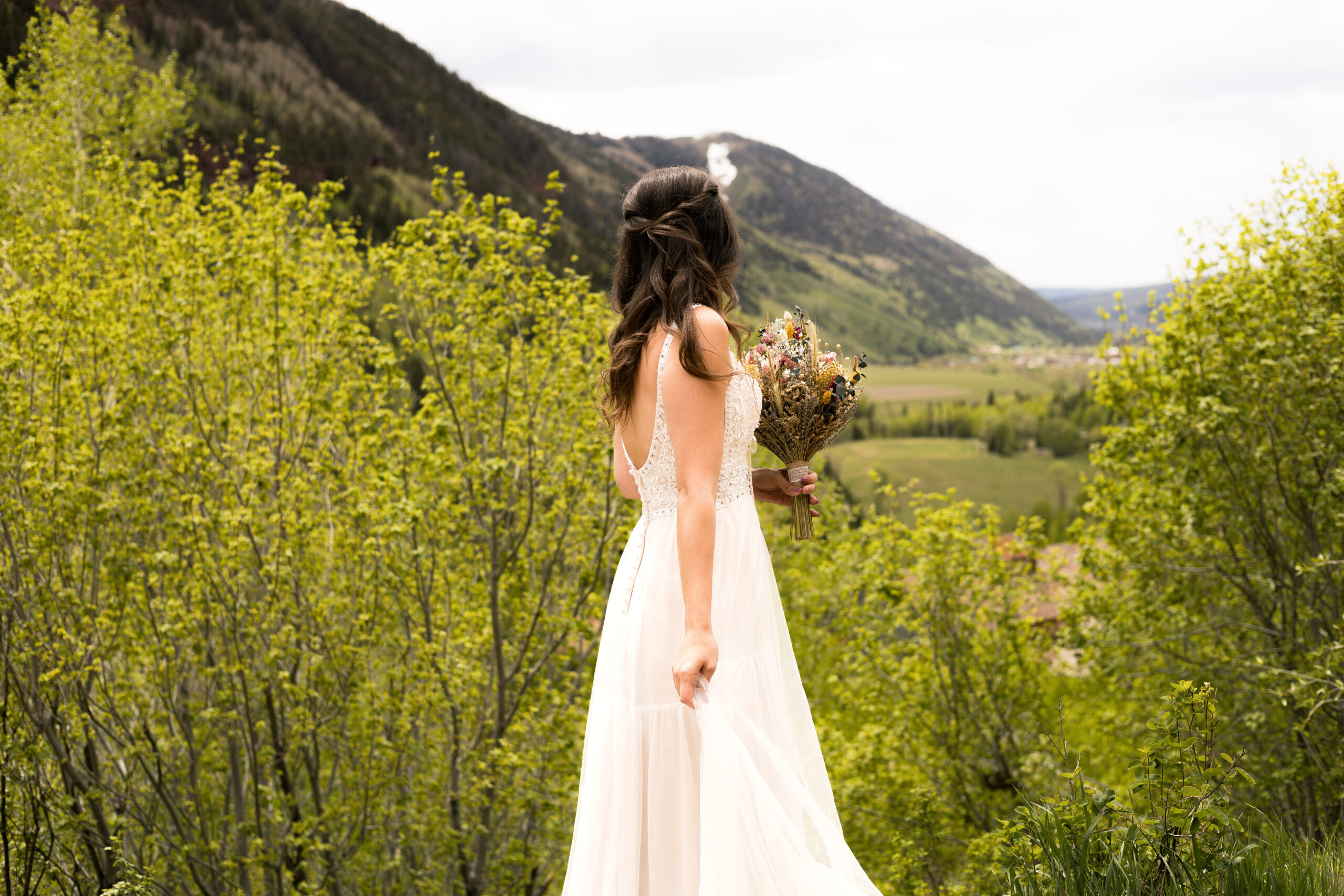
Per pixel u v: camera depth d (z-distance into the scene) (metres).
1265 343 7.62
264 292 8.08
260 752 7.84
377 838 8.66
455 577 8.67
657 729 1.71
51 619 6.93
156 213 8.79
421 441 7.80
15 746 6.09
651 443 1.74
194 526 7.29
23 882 6.12
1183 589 9.52
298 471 8.05
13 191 16.42
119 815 7.34
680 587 1.72
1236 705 8.54
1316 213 7.87
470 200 8.18
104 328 7.59
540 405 8.46
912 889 7.81
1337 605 7.94
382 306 8.37
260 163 8.45
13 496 7.00
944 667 10.55
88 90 22.50
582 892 1.75
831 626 12.28
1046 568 10.63
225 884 8.14
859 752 9.71
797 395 2.10
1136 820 2.18
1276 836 2.28
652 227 1.75
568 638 8.95
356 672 8.05
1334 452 7.91
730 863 1.55
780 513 13.03
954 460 94.62
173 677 7.79
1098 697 10.45
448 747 8.84
